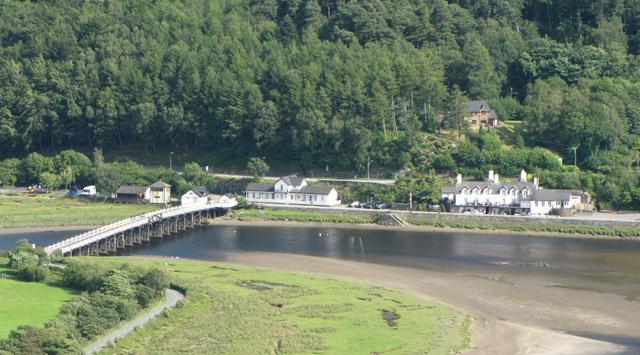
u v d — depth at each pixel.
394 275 130.00
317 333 95.44
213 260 143.75
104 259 139.75
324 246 156.00
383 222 179.38
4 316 93.75
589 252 148.00
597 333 99.50
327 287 118.94
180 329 93.50
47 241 160.75
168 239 165.12
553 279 126.88
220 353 85.38
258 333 93.06
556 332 99.44
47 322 88.88
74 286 109.75
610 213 179.38
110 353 84.69
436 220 176.62
